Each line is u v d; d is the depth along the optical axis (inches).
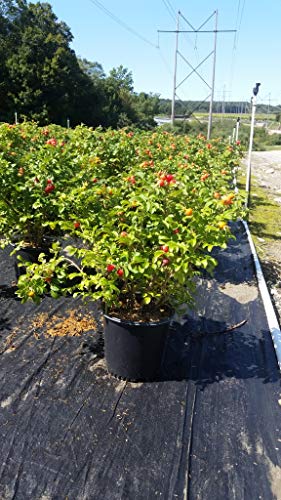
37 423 100.9
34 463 89.7
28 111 1090.7
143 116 1537.9
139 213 108.1
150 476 88.7
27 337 136.9
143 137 315.6
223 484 88.2
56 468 88.9
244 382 122.3
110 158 216.2
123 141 234.5
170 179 113.5
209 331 150.9
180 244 96.5
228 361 133.1
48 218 164.4
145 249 107.9
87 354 129.6
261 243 273.4
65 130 329.4
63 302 160.4
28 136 231.5
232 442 99.4
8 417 102.3
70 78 1136.2
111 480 87.0
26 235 167.6
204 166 261.7
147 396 112.8
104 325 116.7
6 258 197.5
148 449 95.3
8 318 148.1
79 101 1190.3
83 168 177.8
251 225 314.2
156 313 117.7
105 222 122.6
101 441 96.6
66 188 154.7
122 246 111.7
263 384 121.9
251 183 546.3
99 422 102.3
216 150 354.6
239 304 174.9
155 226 106.3
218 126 1469.0
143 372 116.3
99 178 175.5
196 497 84.9
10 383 114.4
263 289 187.9
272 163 888.3
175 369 126.1
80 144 221.6
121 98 1469.0
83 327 144.3
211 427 103.6
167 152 271.3
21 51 1103.0
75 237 156.6
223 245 104.2
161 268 105.7
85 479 86.8
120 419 103.7
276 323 157.6
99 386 115.3
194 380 121.5
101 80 1581.0
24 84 1074.7
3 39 1168.8
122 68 2012.8
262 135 1831.9
